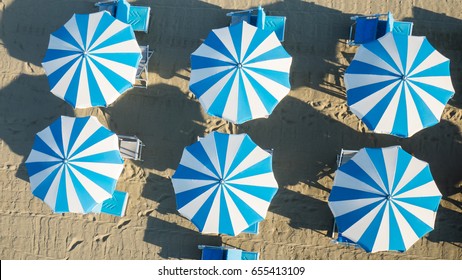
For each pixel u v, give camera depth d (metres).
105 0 8.34
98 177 7.17
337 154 8.00
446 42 7.99
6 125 8.33
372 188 6.76
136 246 8.25
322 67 8.08
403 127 6.97
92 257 8.29
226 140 7.13
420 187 6.77
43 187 7.19
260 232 8.12
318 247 8.06
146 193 8.23
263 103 7.11
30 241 8.33
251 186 6.95
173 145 8.19
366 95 6.97
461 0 8.04
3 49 8.36
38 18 8.39
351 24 8.09
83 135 7.21
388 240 6.80
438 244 7.96
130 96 8.25
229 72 6.99
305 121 8.05
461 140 7.90
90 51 7.13
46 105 8.32
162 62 8.24
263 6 8.24
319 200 8.03
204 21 8.26
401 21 8.05
